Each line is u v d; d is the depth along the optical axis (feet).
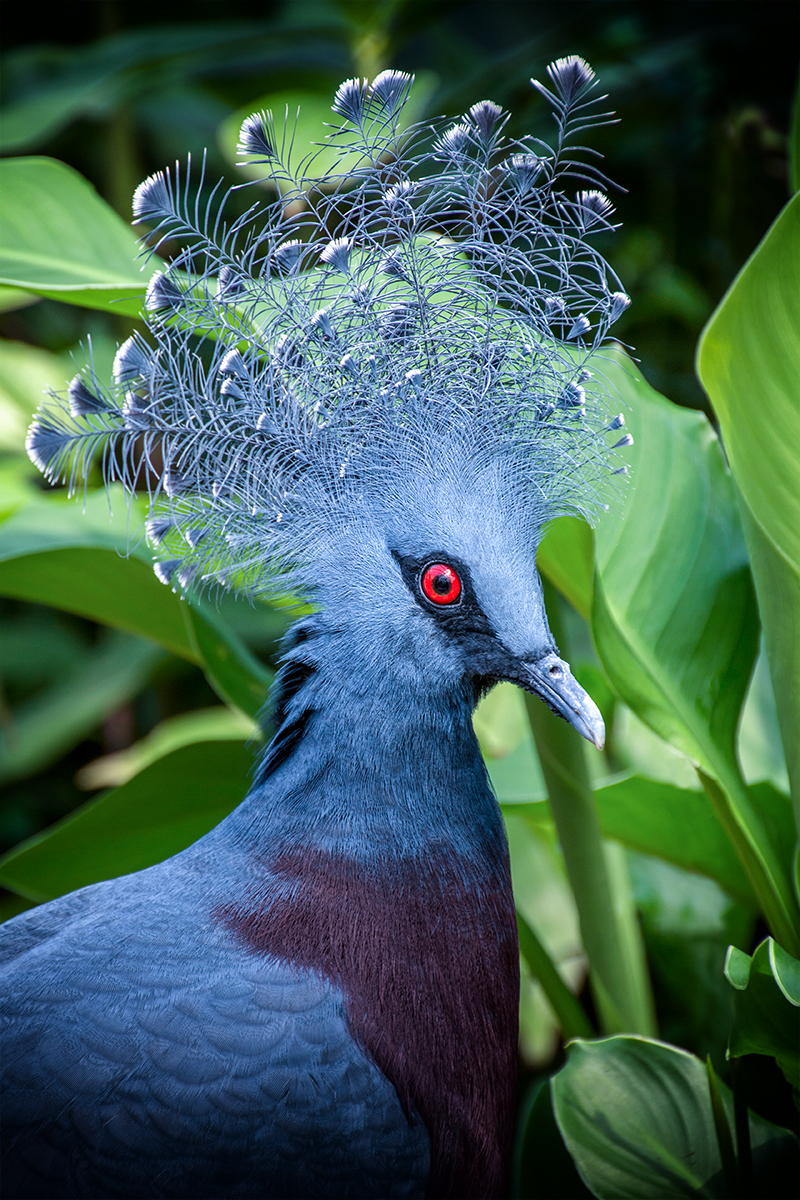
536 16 27.50
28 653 26.17
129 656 23.20
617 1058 12.37
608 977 14.23
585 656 20.35
